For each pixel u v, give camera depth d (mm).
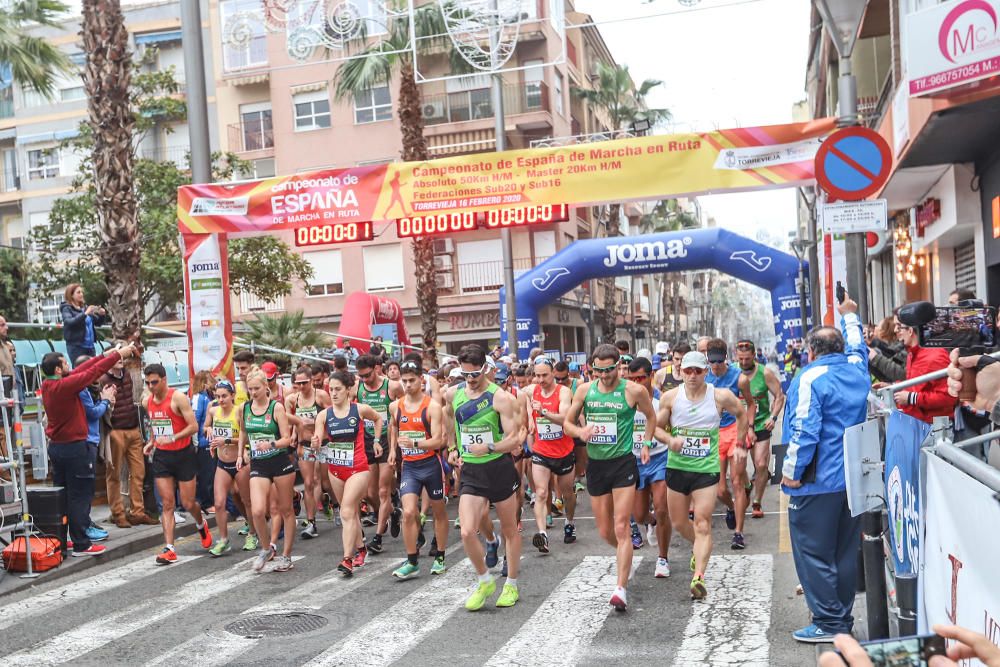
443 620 6664
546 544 8836
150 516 11312
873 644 1750
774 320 22109
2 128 38719
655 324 69812
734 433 9062
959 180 13727
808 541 5668
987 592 2988
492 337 36062
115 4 12219
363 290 36469
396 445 9492
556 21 13320
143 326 15117
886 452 5188
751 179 11750
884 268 25422
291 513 8805
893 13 13398
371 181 12812
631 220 59875
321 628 6539
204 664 5789
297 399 10688
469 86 36406
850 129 8055
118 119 12273
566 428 7039
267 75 36594
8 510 8445
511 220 12438
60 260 28984
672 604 6820
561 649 5832
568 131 40406
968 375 5250
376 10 14281
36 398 11359
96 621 6957
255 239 27859
